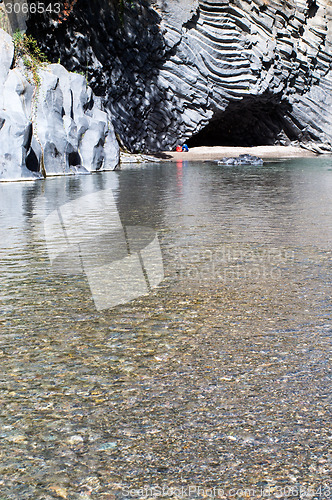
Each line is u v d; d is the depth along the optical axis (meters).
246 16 26.64
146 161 23.11
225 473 1.93
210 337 3.21
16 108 14.44
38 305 3.84
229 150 28.12
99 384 2.61
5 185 12.77
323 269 4.74
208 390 2.54
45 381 2.65
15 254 5.43
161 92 25.89
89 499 1.81
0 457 2.04
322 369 2.75
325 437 2.14
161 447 2.09
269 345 3.07
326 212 8.08
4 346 3.10
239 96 27.00
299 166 19.94
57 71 17.11
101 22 23.91
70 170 16.25
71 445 2.11
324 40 30.48
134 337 3.22
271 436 2.15
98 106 20.41
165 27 25.08
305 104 29.72
